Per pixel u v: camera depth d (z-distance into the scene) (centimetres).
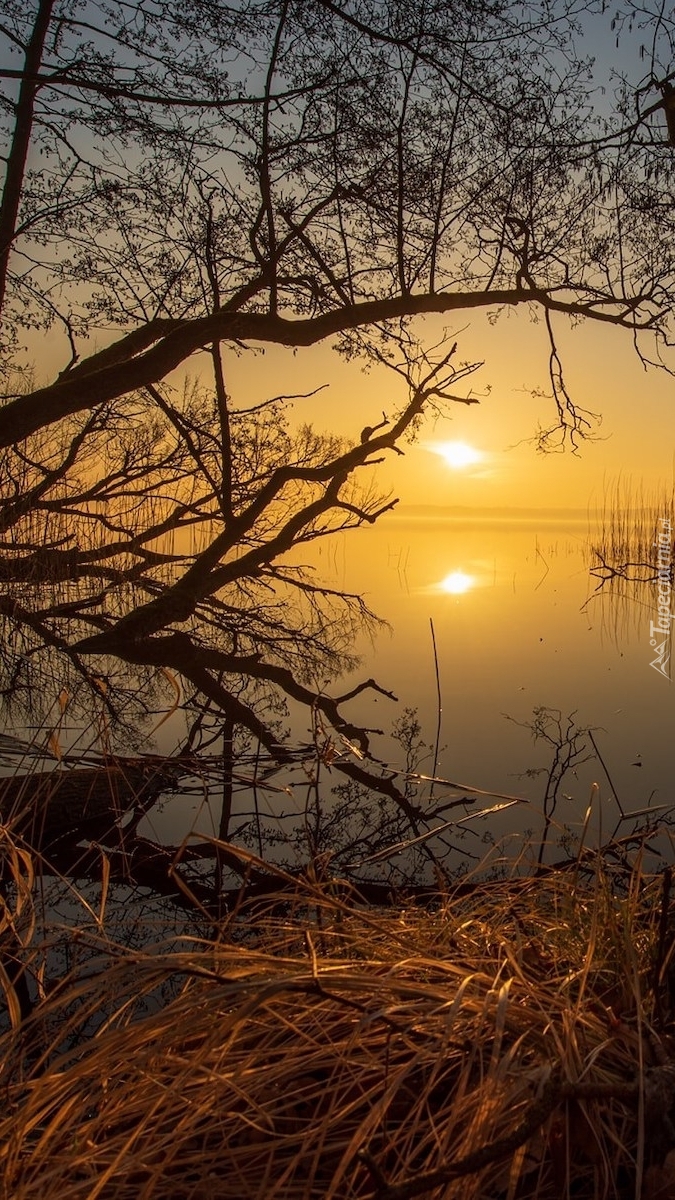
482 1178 118
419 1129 132
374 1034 143
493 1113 117
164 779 463
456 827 448
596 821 444
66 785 411
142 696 762
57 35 976
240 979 142
